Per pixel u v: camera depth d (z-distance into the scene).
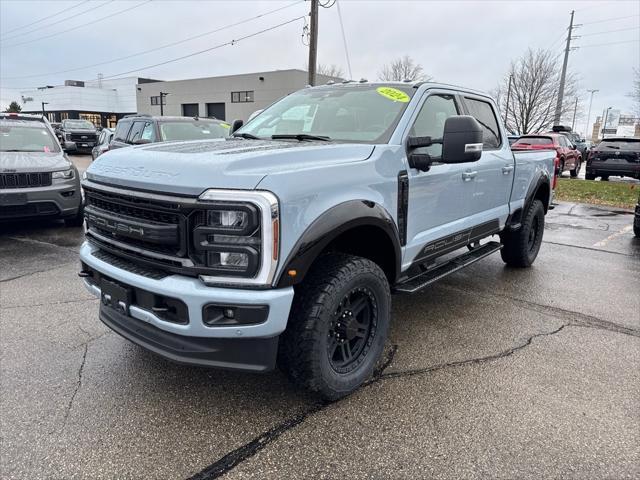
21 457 2.34
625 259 6.53
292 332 2.57
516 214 5.34
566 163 18.39
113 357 3.37
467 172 4.01
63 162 7.23
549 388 3.05
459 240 4.14
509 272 5.78
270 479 2.23
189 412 2.74
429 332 3.92
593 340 3.80
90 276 3.03
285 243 2.34
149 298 2.48
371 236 3.12
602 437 2.56
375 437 2.54
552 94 39.38
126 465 2.31
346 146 3.00
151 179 2.46
